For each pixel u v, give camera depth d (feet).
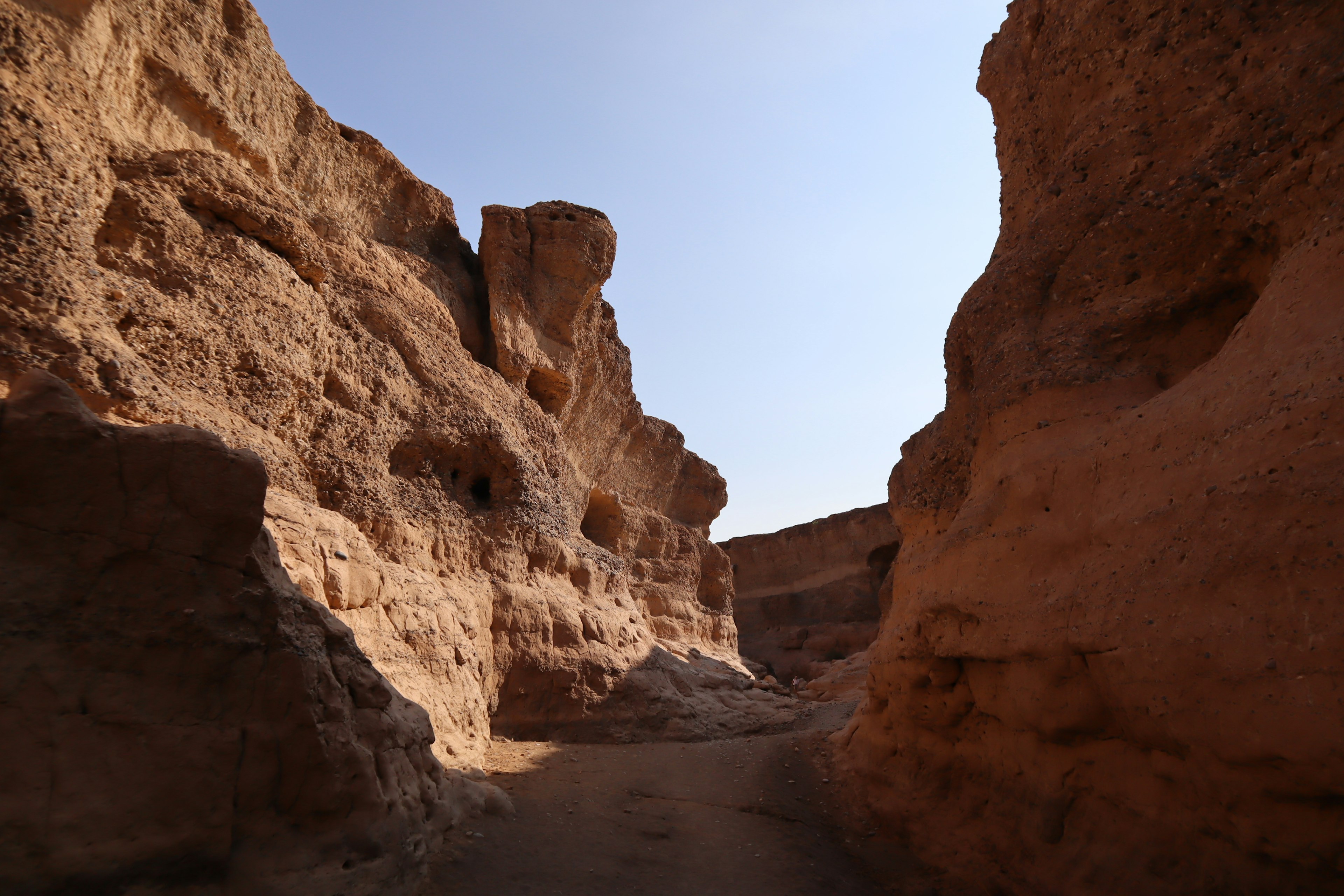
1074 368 19.30
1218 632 12.55
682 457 86.28
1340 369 11.81
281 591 14.98
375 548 31.58
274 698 14.01
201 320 26.68
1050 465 18.65
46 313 21.09
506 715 36.32
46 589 12.02
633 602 53.31
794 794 27.94
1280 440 12.34
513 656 37.47
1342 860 11.26
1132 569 14.90
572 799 24.77
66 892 10.97
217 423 25.64
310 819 14.07
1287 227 15.48
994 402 21.45
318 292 34.01
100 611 12.43
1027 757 19.12
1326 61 15.37
